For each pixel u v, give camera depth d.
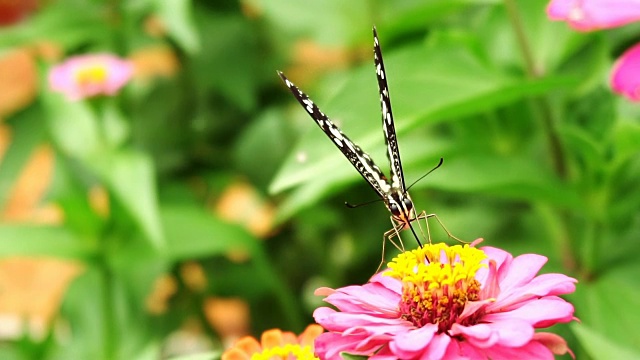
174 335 1.16
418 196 1.03
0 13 1.17
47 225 0.98
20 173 1.13
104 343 0.99
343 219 1.15
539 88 0.87
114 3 1.08
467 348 0.76
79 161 1.09
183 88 1.18
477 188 0.90
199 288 1.18
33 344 1.02
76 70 1.00
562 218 0.93
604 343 0.81
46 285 1.78
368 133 0.88
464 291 0.78
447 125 1.03
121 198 0.95
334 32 1.04
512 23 0.92
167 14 0.97
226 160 1.19
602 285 0.91
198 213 1.01
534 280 0.77
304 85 1.33
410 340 0.76
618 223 0.92
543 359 0.75
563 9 0.89
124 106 1.04
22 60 2.37
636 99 0.89
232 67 1.16
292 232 1.23
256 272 1.16
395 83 0.89
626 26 0.98
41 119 1.13
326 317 0.77
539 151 0.99
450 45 0.90
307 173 0.87
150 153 1.15
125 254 0.99
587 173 0.91
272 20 1.05
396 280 0.79
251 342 0.80
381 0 1.03
